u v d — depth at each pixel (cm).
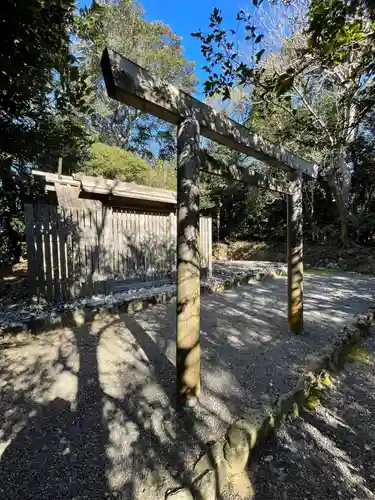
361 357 296
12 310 366
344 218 929
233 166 244
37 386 212
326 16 142
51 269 391
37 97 171
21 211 482
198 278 191
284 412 187
